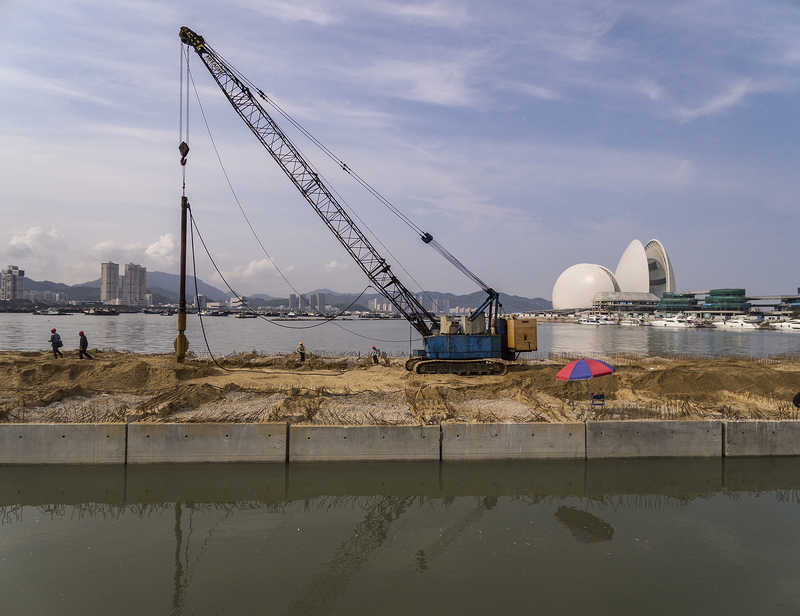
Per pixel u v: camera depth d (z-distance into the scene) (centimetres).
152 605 1073
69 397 2155
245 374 3003
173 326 14062
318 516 1559
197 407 2142
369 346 8406
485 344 3375
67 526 1481
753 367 3262
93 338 8494
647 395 2541
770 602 1090
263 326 16725
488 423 1988
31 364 2844
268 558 1289
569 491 1759
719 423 2036
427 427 1972
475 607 1066
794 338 10150
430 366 3269
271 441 1941
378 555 1300
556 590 1132
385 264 4003
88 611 1052
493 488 1783
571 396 2572
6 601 1088
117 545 1359
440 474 1888
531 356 6088
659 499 1697
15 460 1892
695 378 2761
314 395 2308
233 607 1066
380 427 1964
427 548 1342
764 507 1630
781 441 2041
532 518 1541
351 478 1855
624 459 2011
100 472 1869
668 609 1063
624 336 11100
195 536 1416
